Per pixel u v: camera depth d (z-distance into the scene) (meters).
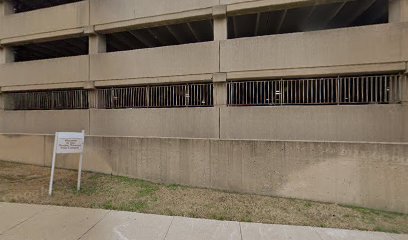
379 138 6.64
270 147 6.19
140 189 6.39
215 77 7.77
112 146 7.48
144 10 8.71
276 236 4.22
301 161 6.00
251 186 6.30
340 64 6.92
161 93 8.76
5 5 10.73
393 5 7.02
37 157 8.58
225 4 7.90
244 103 7.85
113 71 8.98
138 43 11.93
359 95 7.12
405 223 4.93
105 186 6.54
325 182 5.86
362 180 5.66
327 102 7.16
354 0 7.66
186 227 4.47
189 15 8.27
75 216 4.83
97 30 9.30
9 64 10.50
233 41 7.67
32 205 5.32
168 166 6.90
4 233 4.12
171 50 8.30
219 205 5.55
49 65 9.86
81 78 9.41
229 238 4.10
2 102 10.76
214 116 7.87
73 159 8.02
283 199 5.97
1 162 8.87
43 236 4.04
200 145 6.66
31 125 10.12
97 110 9.16
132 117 8.73
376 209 5.57
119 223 4.57
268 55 7.41
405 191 5.45
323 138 7.00
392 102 6.79
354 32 6.84
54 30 9.85
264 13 9.02
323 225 4.73
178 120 8.22
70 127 9.51
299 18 9.47
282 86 7.54
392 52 6.60
